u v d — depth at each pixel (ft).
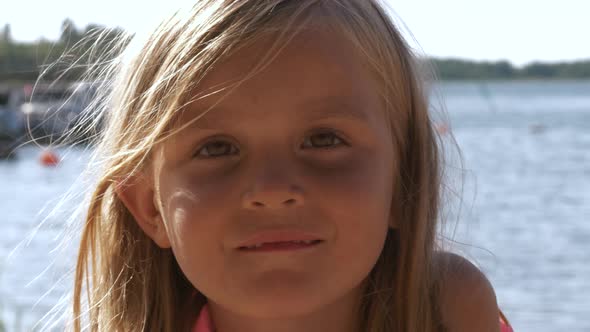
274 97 5.39
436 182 6.68
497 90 370.53
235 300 5.46
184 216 5.59
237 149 5.51
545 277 44.45
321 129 5.48
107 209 6.83
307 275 5.36
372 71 5.82
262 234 5.33
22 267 39.29
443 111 7.27
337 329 6.15
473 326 6.54
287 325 6.01
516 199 75.61
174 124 5.66
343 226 5.42
